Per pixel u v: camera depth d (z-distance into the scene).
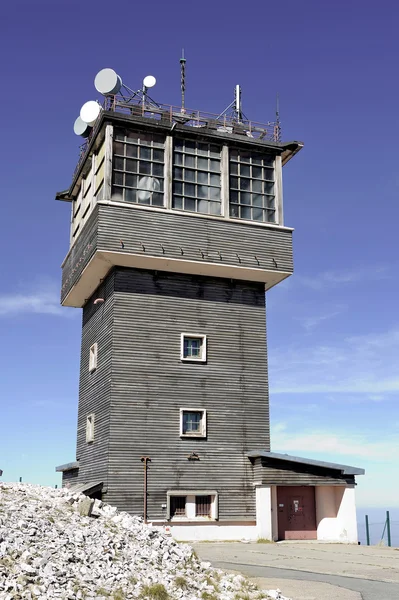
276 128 36.88
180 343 32.81
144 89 35.16
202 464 31.52
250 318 34.69
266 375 34.12
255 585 16.86
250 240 34.16
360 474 32.44
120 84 34.22
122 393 31.12
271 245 34.56
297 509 32.47
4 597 12.02
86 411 35.16
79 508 19.47
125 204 32.03
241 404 33.16
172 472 30.92
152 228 32.28
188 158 34.66
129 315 32.28
